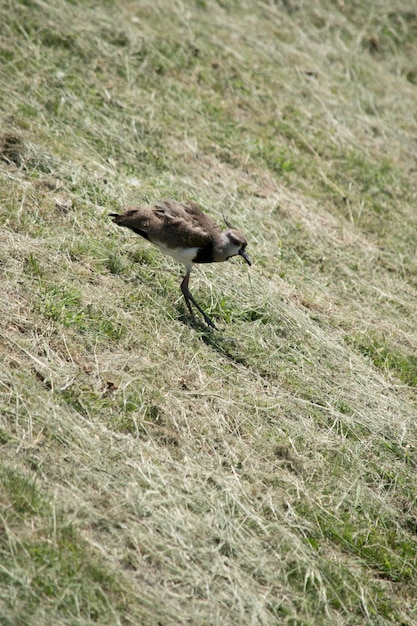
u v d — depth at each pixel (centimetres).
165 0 2294
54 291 1291
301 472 1190
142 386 1196
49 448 1044
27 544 916
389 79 2469
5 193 1470
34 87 1834
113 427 1122
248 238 1659
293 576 1031
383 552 1127
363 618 1031
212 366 1305
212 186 1786
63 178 1590
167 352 1295
